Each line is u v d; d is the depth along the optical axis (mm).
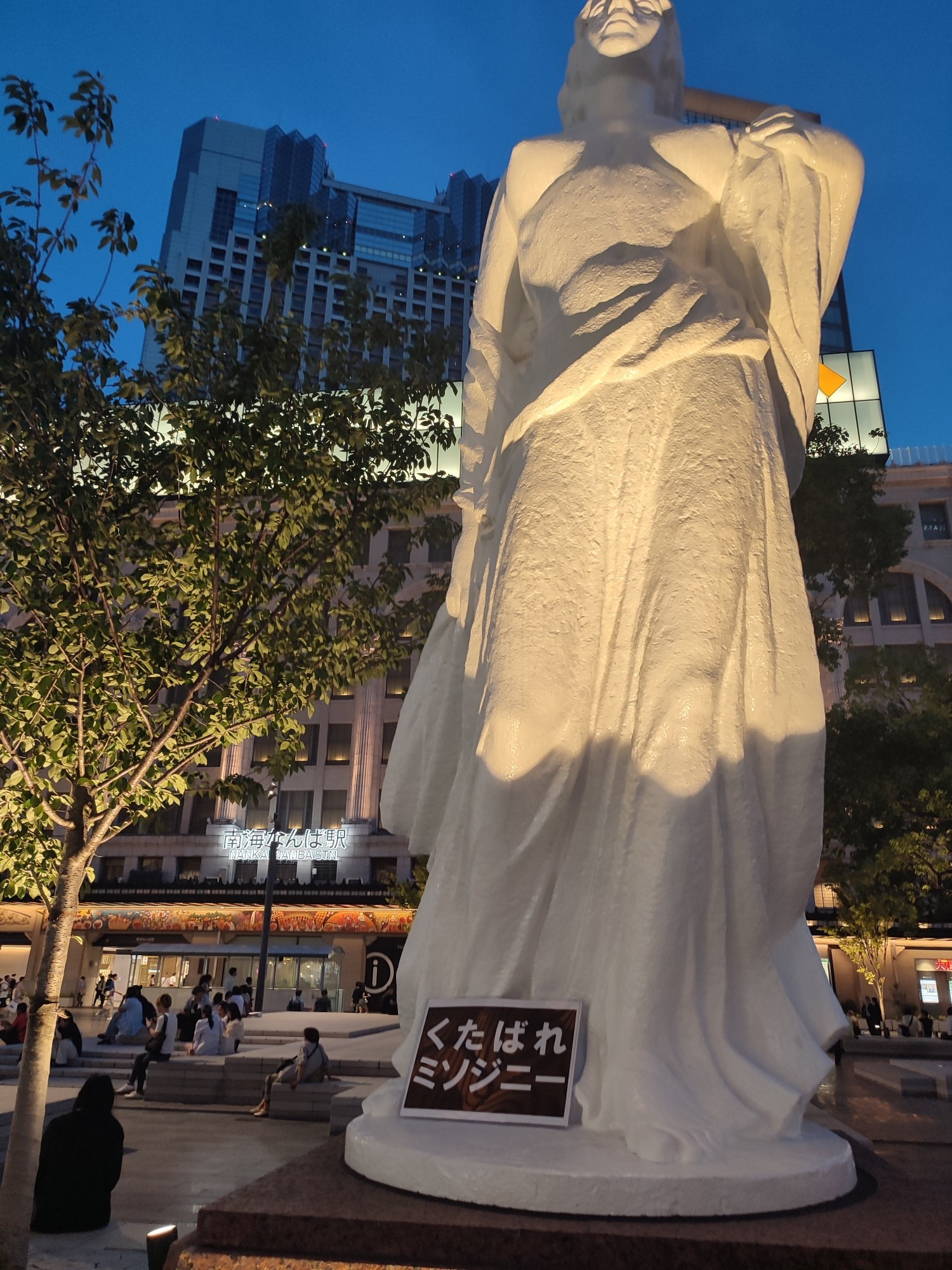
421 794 4469
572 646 3754
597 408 4020
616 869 3348
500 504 4348
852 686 18234
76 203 6887
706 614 3520
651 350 3988
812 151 4406
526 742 3609
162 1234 3508
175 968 36500
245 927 37719
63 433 6840
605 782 3627
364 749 41812
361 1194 2562
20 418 6840
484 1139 2760
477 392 4762
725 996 3203
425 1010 3365
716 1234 2240
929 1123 5219
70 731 7059
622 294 4145
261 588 7789
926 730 16516
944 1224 2342
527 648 3742
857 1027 25281
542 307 4535
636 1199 2377
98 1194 6340
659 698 3422
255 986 33875
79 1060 16828
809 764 3561
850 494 15922
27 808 6910
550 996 3434
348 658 8664
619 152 4535
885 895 17406
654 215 4328
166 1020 14648
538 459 4059
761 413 3963
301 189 102812
